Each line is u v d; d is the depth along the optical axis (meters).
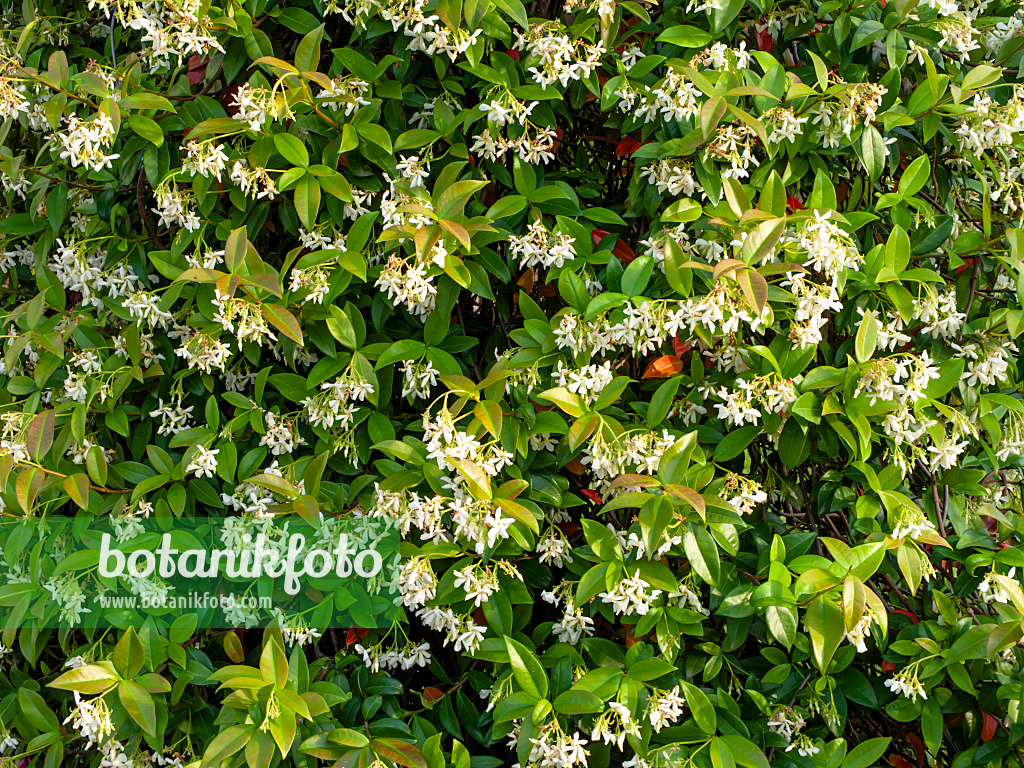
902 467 1.49
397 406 1.58
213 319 1.52
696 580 1.50
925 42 1.55
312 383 1.51
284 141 1.50
